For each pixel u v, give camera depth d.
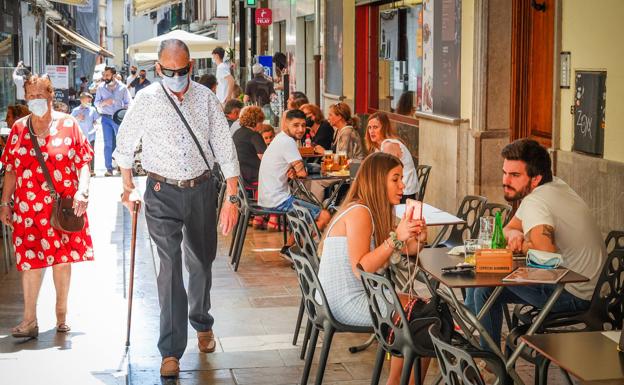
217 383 6.41
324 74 19.19
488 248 5.64
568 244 5.86
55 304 7.77
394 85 15.34
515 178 5.99
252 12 29.25
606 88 7.77
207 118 6.62
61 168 7.21
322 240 5.84
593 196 7.97
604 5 7.77
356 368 6.67
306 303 5.95
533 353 5.58
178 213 6.59
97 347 6.84
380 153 5.71
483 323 6.01
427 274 6.00
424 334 5.16
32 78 7.14
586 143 8.13
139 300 8.44
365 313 5.64
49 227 7.20
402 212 7.73
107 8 83.12
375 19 16.72
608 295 5.51
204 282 6.94
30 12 26.81
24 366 6.36
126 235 11.81
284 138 10.27
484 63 10.05
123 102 19.62
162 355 6.55
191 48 28.27
